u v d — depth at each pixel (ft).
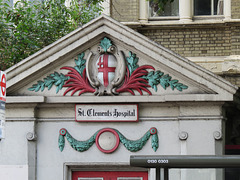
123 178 58.18
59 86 57.77
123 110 56.90
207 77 55.47
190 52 67.41
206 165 44.19
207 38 67.26
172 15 68.74
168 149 56.80
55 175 57.88
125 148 57.16
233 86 54.90
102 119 57.06
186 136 56.24
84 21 75.36
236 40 66.54
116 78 56.95
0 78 41.78
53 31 74.18
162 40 67.82
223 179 56.18
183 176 56.13
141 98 56.34
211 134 56.08
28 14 73.67
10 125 58.03
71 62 57.82
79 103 57.31
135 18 68.18
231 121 61.57
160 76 56.59
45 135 58.18
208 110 56.24
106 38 57.06
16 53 73.00
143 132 57.16
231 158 43.93
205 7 68.64
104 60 56.90
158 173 45.57
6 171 57.98
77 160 57.67
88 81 57.57
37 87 57.98
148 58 56.59
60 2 75.20
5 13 73.61
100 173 58.44
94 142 57.62
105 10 73.31
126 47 56.90
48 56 57.21
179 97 55.67
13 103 57.41
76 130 57.93
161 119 56.90
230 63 65.77
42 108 58.29
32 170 57.77
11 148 58.03
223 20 66.54
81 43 56.90
